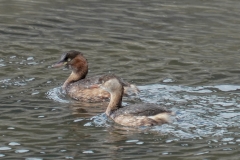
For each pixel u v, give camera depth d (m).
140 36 24.00
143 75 19.61
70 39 23.39
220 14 27.06
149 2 28.72
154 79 19.20
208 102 17.02
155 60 21.25
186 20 26.22
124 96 17.66
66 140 14.73
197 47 22.91
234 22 26.03
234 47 23.03
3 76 19.28
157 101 17.19
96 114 16.62
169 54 21.95
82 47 22.50
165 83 18.80
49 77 19.48
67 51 19.91
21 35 23.64
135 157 13.76
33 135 15.00
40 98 17.67
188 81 19.02
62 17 26.06
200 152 14.04
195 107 16.61
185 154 13.93
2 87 18.33
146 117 15.74
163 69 20.28
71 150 14.16
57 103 17.39
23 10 26.88
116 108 16.59
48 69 20.19
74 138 14.86
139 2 28.69
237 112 16.25
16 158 13.73
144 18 26.30
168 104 16.89
